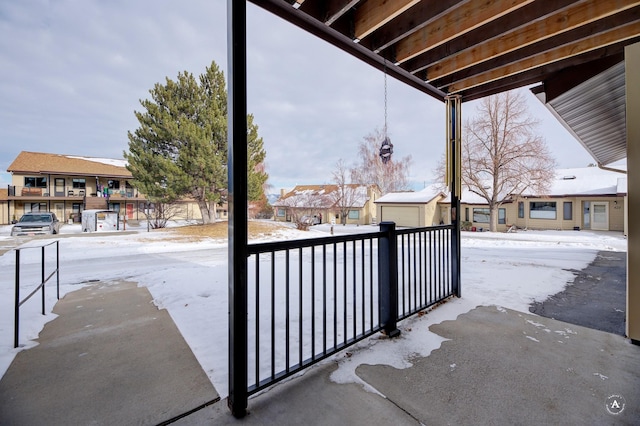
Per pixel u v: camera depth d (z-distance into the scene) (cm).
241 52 163
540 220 1797
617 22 252
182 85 1481
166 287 439
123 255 834
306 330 277
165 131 1450
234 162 161
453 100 387
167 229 1588
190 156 1457
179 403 170
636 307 240
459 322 288
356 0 209
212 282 466
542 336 255
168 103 1467
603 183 1678
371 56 290
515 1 217
